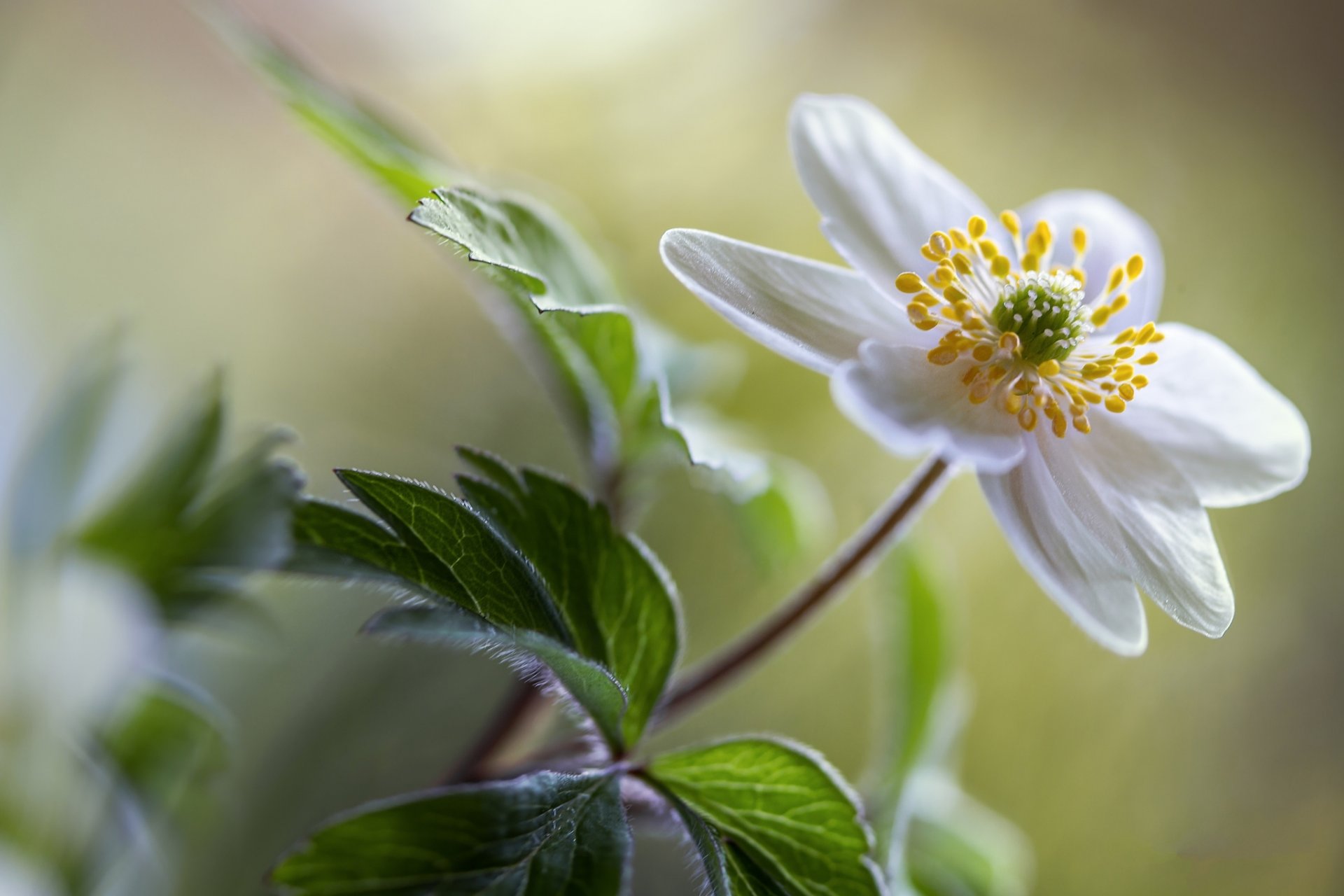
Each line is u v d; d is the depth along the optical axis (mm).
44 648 174
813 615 163
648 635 153
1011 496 155
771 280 156
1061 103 312
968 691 236
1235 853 259
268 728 202
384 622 144
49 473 172
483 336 256
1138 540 156
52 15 257
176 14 267
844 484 254
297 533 153
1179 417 162
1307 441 161
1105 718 262
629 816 151
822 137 164
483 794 147
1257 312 302
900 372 156
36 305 246
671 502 233
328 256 272
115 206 265
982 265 164
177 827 180
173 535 162
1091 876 258
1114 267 171
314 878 145
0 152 252
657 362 176
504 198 163
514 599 148
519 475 153
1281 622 273
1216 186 310
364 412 252
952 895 193
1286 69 314
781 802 151
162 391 244
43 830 172
